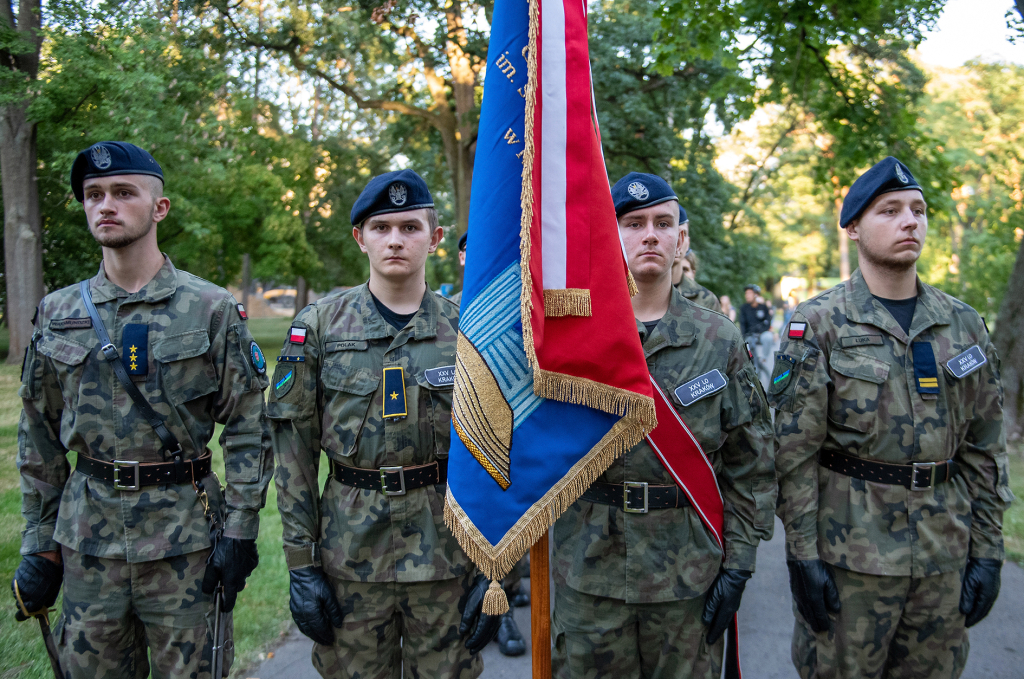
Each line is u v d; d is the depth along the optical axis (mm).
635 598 2336
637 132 16953
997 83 27828
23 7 15211
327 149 25969
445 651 2492
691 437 2375
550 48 2148
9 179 15609
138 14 14812
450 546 2465
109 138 14555
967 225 19812
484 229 2168
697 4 9273
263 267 22656
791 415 2594
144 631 2514
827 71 10133
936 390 2498
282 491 2441
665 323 2479
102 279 2492
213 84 16172
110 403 2398
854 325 2588
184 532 2416
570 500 2111
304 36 16469
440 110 17156
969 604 2555
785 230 44188
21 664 3377
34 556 2486
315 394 2488
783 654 3820
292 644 3785
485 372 2121
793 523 2578
